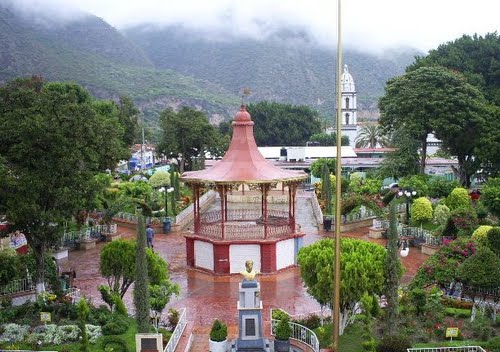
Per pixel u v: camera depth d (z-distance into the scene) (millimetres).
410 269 38000
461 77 62344
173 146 93562
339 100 18766
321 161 79375
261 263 37250
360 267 23766
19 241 41125
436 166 91188
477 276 25797
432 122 59844
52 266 32812
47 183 28891
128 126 92062
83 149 30312
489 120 60625
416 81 62469
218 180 36938
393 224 23219
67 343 24562
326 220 50844
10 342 24531
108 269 29094
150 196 59281
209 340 24500
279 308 30656
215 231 38250
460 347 22781
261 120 134375
